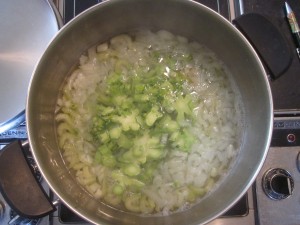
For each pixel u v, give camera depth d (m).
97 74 0.26
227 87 0.26
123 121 0.24
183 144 0.24
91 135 0.25
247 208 0.27
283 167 0.27
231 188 0.24
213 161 0.25
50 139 0.25
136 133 0.24
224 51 0.25
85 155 0.25
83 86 0.26
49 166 0.23
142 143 0.24
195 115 0.26
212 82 0.26
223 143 0.26
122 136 0.24
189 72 0.26
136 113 0.25
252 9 0.30
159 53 0.27
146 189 0.25
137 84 0.25
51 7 0.28
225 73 0.26
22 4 0.29
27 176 0.24
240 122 0.26
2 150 0.24
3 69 0.28
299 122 0.28
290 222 0.27
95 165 0.25
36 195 0.23
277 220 0.27
